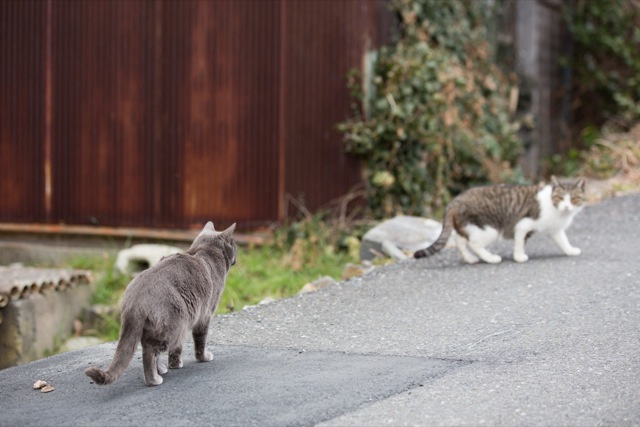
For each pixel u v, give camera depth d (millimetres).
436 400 5590
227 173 12312
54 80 12531
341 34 12375
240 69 12211
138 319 5930
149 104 12391
